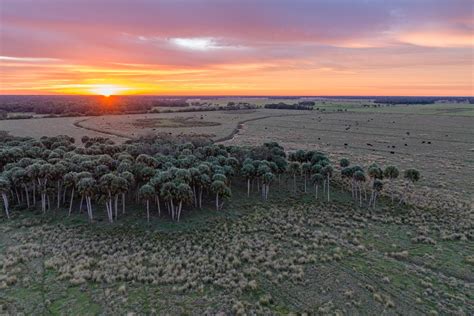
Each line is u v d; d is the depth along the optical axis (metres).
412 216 45.16
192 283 28.80
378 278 30.08
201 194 48.16
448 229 40.94
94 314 24.77
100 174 46.41
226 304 26.28
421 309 25.72
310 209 47.31
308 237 38.59
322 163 58.00
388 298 26.92
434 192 55.12
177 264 32.19
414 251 35.47
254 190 54.31
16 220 41.75
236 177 57.81
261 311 25.45
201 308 25.75
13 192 47.62
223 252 34.69
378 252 35.25
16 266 31.34
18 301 26.05
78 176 43.03
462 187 58.69
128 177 44.22
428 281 29.61
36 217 42.66
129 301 26.39
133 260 32.69
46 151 60.00
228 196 44.66
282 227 41.38
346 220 43.88
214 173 49.47
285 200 50.66
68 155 57.03
